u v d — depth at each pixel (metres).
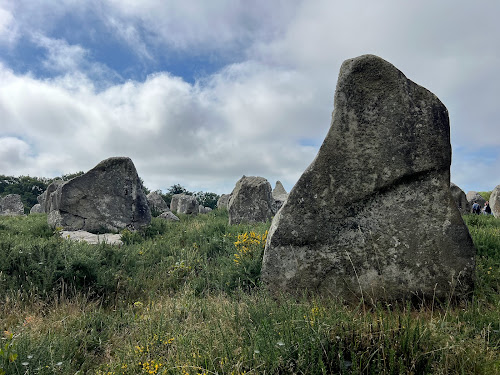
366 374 2.48
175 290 5.51
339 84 4.57
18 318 4.16
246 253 5.75
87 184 11.48
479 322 3.21
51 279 4.99
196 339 3.07
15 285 4.93
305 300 3.99
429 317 3.71
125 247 7.07
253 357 2.63
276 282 4.49
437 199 4.26
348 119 4.48
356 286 4.26
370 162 4.39
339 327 2.80
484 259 5.15
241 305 3.94
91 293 4.93
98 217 11.39
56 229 9.94
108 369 3.07
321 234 4.42
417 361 2.49
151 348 3.13
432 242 4.17
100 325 4.07
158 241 8.95
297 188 4.54
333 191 4.43
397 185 4.35
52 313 4.32
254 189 13.85
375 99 4.46
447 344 2.52
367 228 4.33
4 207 28.19
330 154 4.47
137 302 4.64
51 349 3.20
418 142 4.34
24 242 6.46
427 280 4.12
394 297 4.16
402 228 4.25
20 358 2.88
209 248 7.51
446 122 4.39
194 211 20.28
